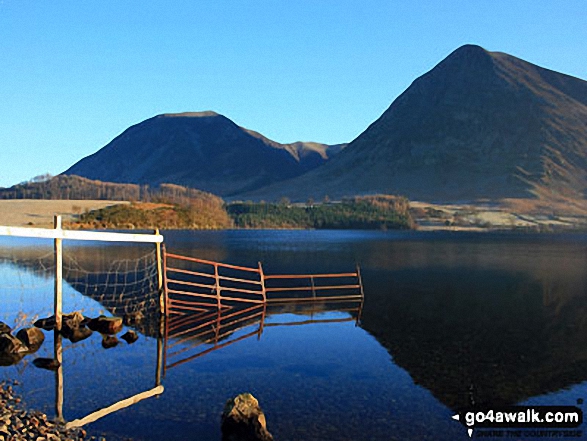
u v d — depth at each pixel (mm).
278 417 13891
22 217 120812
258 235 133625
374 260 62906
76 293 34000
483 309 30719
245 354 20203
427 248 88688
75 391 15703
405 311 30094
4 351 19406
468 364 19203
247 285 40344
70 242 84312
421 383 16922
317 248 84312
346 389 16188
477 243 108875
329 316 28484
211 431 12891
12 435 11312
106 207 146125
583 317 28422
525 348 21641
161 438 12469
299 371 18031
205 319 27094
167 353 20203
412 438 12836
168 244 86250
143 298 32750
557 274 49094
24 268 46281
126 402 14805
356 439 12695
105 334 22953
